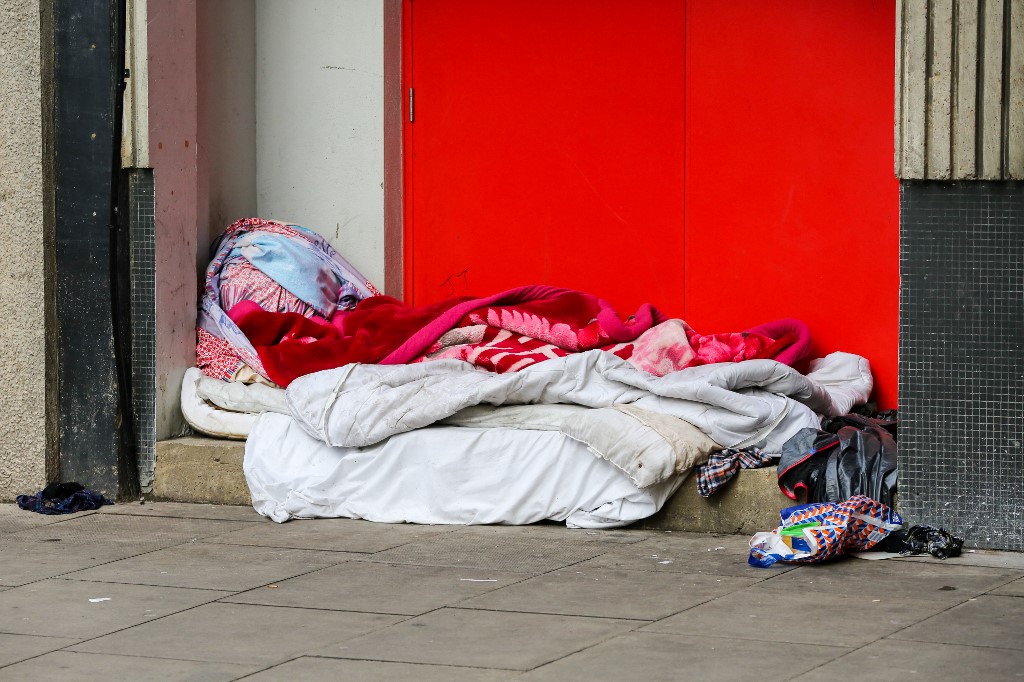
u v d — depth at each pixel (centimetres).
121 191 725
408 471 679
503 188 803
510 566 589
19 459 734
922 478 620
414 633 491
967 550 615
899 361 620
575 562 595
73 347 731
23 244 725
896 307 738
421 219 821
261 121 834
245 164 832
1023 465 609
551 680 438
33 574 583
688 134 768
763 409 649
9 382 732
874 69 736
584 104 785
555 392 675
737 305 764
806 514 604
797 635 484
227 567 592
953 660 453
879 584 555
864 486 629
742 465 648
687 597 537
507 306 742
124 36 714
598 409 661
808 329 739
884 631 488
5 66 719
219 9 796
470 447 670
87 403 732
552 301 744
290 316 759
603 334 717
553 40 788
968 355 612
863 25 736
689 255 771
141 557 612
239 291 773
